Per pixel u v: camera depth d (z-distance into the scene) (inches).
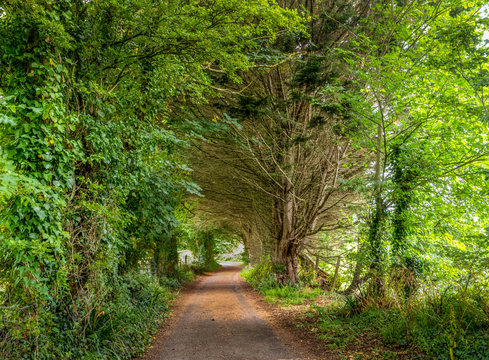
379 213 345.7
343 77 419.8
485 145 300.0
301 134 492.7
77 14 205.2
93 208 199.0
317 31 418.6
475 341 191.2
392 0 340.2
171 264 686.5
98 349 192.4
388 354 213.5
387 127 364.8
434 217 359.9
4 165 131.5
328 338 265.4
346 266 470.6
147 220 333.1
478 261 237.8
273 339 276.7
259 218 755.4
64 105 185.5
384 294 315.6
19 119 165.0
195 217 882.8
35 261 157.8
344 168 535.2
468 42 272.4
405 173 348.8
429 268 342.6
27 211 156.3
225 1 211.0
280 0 429.4
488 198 336.8
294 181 538.3
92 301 204.1
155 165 300.2
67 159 181.8
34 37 170.9
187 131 402.0
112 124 230.7
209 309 426.0
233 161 555.5
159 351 245.0
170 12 200.1
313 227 615.2
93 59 220.2
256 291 615.5
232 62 254.2
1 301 146.7
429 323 232.4
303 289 557.9
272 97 417.4
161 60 243.9
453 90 295.4
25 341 145.3
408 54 300.2
